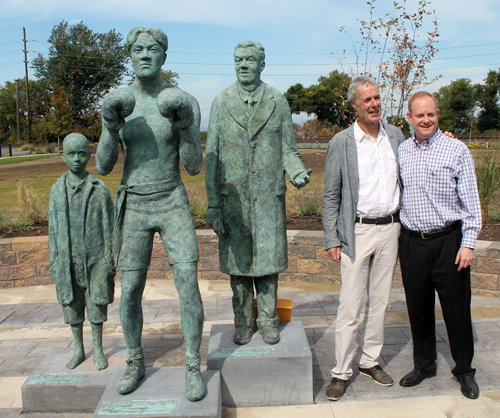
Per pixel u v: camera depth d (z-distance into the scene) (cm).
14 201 1082
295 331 341
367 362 332
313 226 696
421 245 306
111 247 312
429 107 295
